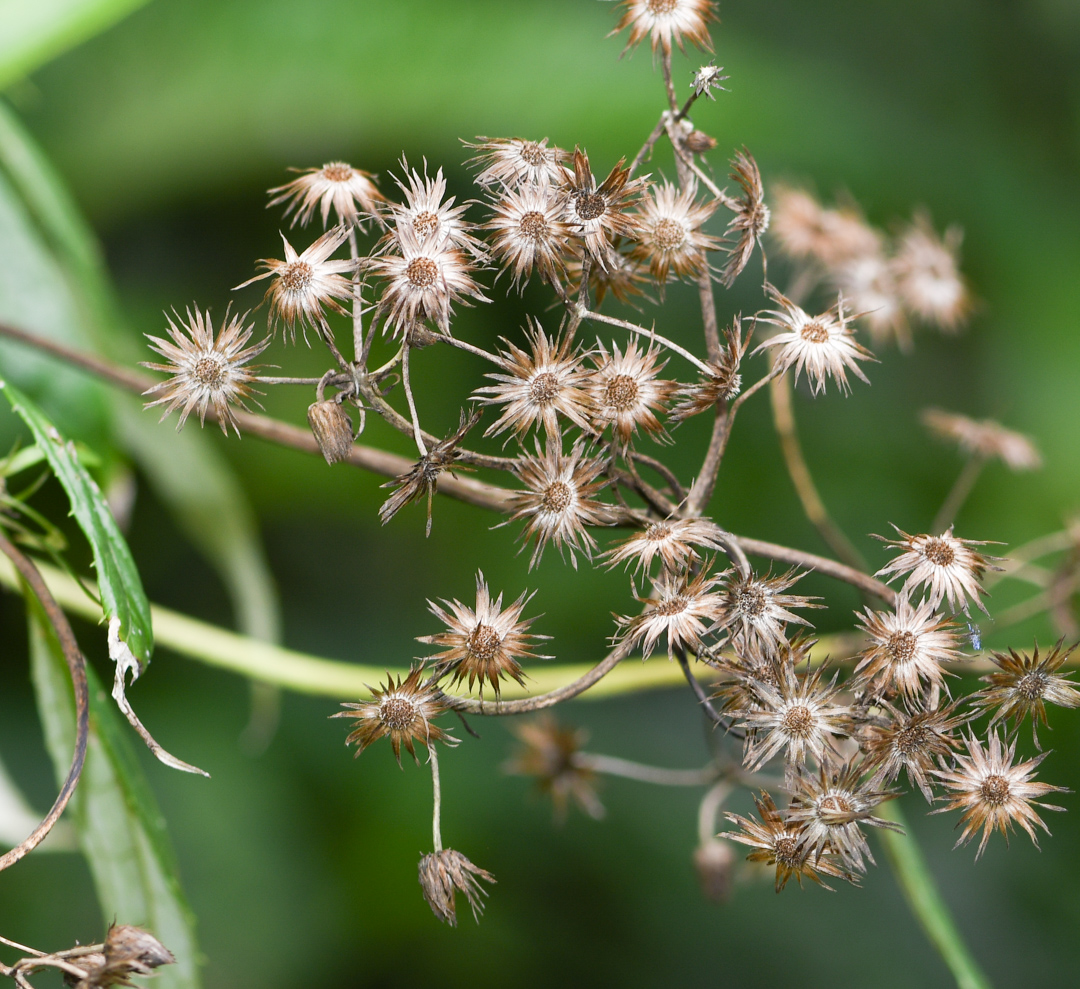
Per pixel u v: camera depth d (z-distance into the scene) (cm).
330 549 148
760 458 147
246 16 122
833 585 138
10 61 71
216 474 80
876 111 140
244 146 120
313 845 138
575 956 140
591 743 147
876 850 147
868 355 62
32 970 60
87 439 73
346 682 71
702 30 63
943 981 140
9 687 120
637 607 139
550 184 61
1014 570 74
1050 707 133
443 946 138
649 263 63
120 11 71
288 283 60
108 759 67
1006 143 153
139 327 134
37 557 74
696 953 141
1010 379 148
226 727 137
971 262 147
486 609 60
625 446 61
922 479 147
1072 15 158
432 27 119
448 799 142
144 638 63
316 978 131
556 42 118
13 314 72
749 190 62
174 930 67
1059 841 143
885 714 61
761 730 60
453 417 138
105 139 121
